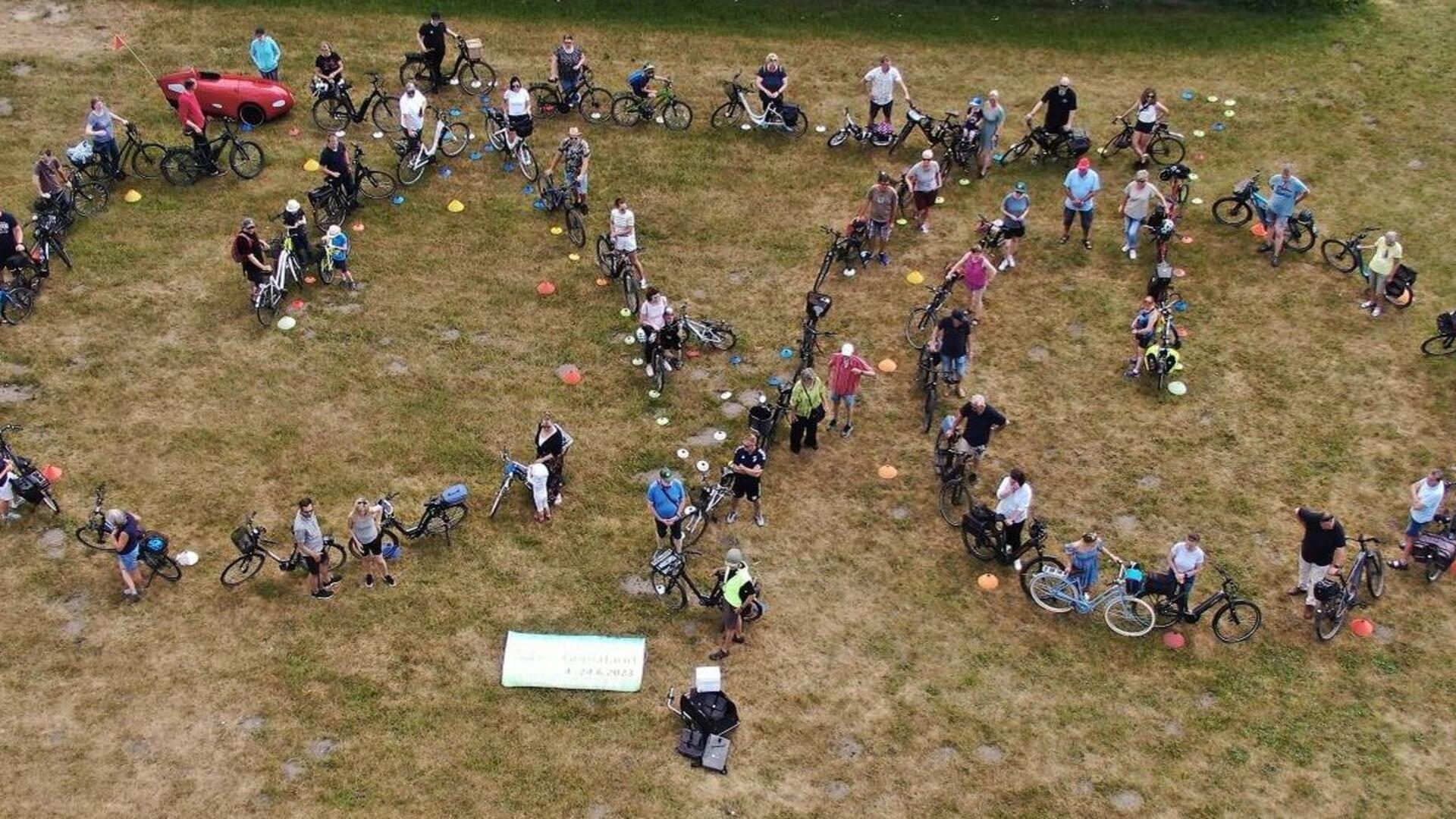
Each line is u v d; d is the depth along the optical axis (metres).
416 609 17.94
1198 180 26.61
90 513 18.88
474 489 19.69
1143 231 25.06
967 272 22.27
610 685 17.08
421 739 16.38
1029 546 18.20
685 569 18.27
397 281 23.53
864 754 16.41
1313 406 21.52
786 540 19.16
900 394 21.58
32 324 22.05
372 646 17.44
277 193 25.36
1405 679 17.39
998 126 25.89
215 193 25.28
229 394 21.02
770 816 15.68
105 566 18.20
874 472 20.27
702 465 19.81
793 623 17.98
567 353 22.22
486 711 16.77
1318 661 17.64
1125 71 30.17
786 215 25.62
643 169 26.69
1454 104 28.81
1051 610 18.19
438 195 25.69
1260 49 30.88
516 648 17.39
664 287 23.70
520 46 30.34
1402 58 30.31
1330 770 16.34
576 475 20.00
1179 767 16.36
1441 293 23.69
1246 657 17.67
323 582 17.86
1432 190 26.39
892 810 15.80
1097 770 16.30
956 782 16.14
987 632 17.97
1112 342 22.70
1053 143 26.34
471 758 16.19
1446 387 21.81
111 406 20.64
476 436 20.58
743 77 29.58
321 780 15.85
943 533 19.34
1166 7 32.25
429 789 15.81
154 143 26.17
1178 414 21.38
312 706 16.67
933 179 24.19
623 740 16.48
